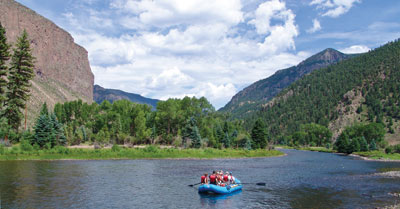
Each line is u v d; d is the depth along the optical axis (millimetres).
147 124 123625
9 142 67875
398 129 199500
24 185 30797
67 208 22672
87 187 30828
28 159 54531
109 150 67562
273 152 95125
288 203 25562
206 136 106500
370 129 145250
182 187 32125
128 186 32000
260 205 24844
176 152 72875
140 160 60750
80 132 105938
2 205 23016
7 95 66000
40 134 66812
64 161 54656
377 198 27359
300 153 116875
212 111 118375
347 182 36656
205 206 24359
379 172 47906
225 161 64375
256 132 105938
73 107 149625
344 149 119500
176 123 115750
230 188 29797
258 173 45062
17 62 67125
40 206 22984
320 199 27062
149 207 23625
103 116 123688
